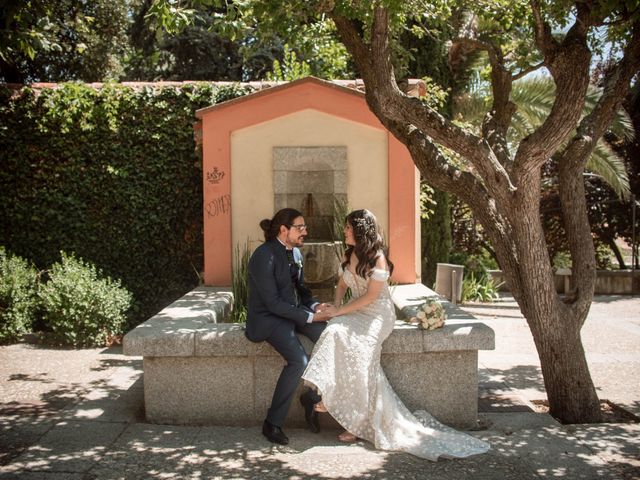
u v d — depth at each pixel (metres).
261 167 7.50
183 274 8.85
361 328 4.32
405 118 4.89
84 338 7.44
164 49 16.52
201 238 8.84
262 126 7.49
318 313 4.47
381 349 4.50
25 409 5.06
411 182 7.44
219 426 4.62
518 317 10.16
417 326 4.70
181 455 4.02
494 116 5.73
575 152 5.15
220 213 7.51
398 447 4.12
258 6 4.81
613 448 4.15
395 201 7.46
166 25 4.63
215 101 8.68
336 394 4.21
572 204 5.19
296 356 4.31
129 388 5.61
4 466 3.82
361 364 4.24
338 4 4.94
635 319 10.06
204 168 7.50
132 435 4.38
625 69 5.12
